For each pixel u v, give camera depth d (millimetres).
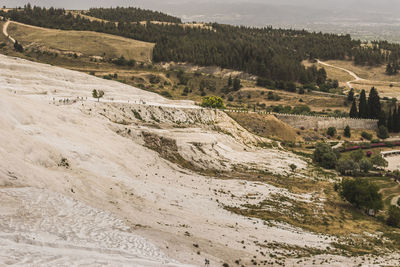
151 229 37688
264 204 63812
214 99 146500
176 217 45531
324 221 62000
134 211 42656
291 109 182500
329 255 43938
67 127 63500
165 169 70000
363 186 72562
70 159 50406
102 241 29953
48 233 28656
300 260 39969
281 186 78062
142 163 66812
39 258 23797
